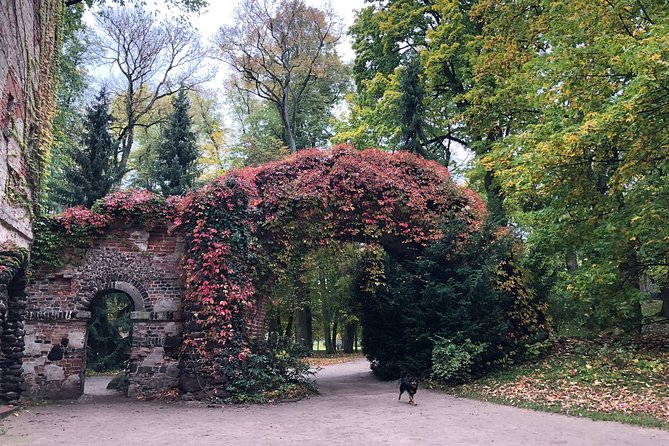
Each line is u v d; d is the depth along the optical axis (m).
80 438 7.64
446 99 24.66
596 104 12.01
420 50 24.58
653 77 9.55
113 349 24.02
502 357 14.09
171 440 7.46
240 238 12.56
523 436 7.58
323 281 28.89
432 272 14.66
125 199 13.09
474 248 14.30
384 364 16.91
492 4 16.72
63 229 12.91
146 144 34.41
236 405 11.09
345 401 11.66
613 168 12.56
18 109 10.83
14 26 10.17
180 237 13.34
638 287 13.72
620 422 8.48
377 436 7.67
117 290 12.95
